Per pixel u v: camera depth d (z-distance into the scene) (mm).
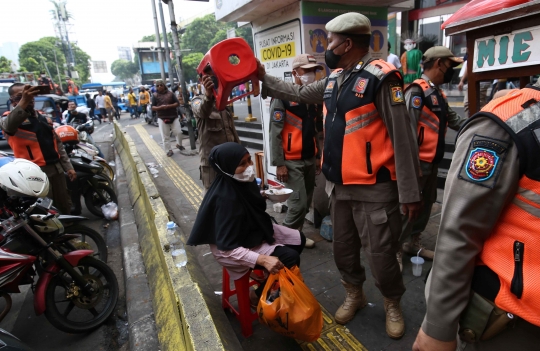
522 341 1069
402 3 4281
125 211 5492
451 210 1086
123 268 4070
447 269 1098
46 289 2814
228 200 2264
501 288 1053
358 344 2309
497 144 998
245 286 2363
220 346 1686
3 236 2871
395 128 1907
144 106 17359
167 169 7820
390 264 2166
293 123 3256
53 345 2971
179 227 4641
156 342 2684
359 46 2029
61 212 4441
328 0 3695
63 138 5387
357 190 2125
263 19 4355
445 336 1124
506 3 1576
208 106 3389
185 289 2217
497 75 1735
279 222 4242
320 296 2852
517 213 1014
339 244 2375
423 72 2934
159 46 16281
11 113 3658
